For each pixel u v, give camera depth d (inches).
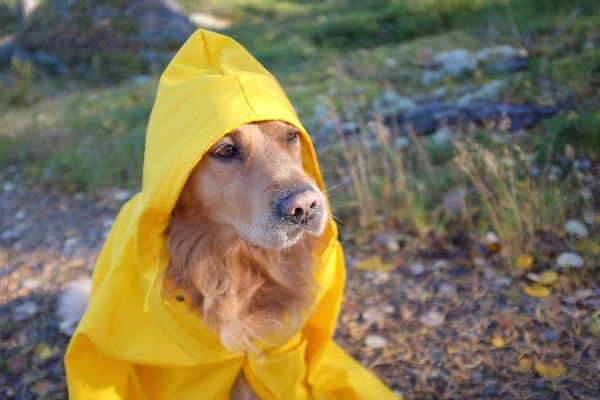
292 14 119.1
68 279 37.1
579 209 35.6
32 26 92.6
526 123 44.1
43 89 79.4
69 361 23.2
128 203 27.8
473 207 37.7
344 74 64.1
